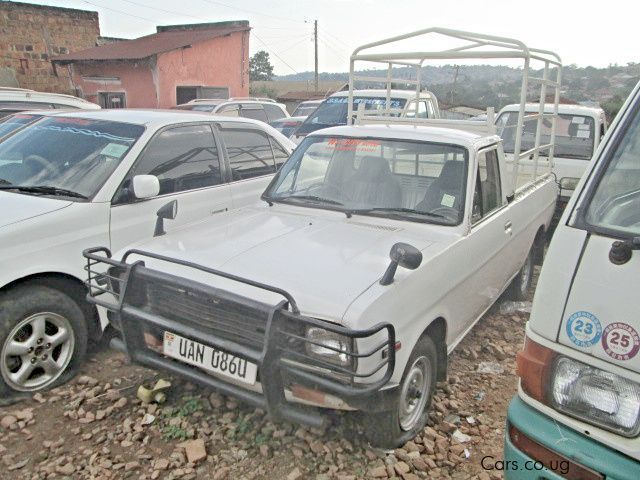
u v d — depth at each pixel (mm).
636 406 1957
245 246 3396
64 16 20625
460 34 5246
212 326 2980
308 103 17641
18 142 4781
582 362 2078
